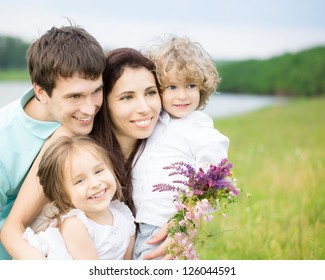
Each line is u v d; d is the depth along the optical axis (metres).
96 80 3.85
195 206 3.67
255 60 36.84
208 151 4.16
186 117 4.36
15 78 36.66
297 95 33.34
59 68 3.74
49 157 3.82
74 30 3.94
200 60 4.35
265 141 12.73
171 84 4.26
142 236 4.18
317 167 8.57
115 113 4.10
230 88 36.00
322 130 14.68
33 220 4.12
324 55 34.78
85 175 3.80
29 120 4.01
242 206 6.46
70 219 3.81
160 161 4.21
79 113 3.87
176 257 3.92
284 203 6.75
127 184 4.21
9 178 4.04
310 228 5.73
